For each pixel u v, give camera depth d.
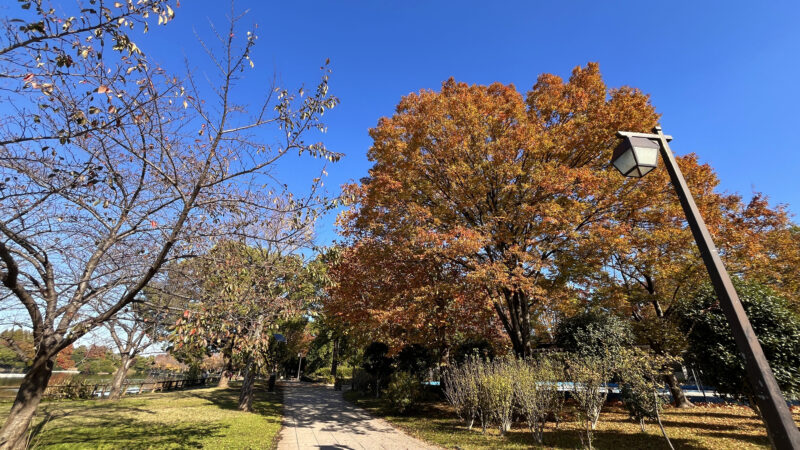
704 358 7.89
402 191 12.62
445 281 13.13
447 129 12.45
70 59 4.00
